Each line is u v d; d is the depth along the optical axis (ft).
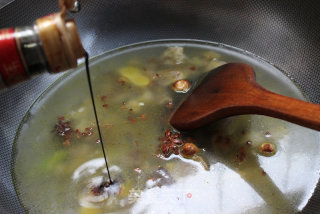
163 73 1.16
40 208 0.83
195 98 0.96
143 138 0.96
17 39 0.59
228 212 0.80
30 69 0.62
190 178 0.87
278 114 0.82
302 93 1.08
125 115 1.03
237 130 0.97
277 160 0.90
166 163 0.90
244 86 0.91
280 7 1.17
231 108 0.89
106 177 0.87
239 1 1.22
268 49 1.19
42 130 1.00
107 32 1.26
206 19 1.27
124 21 1.26
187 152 0.90
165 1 1.25
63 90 1.12
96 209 0.82
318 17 1.09
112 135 0.97
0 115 1.01
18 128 1.02
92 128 0.99
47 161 0.92
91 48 1.24
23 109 1.06
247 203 0.82
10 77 0.61
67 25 0.62
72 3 0.68
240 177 0.86
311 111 0.79
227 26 1.25
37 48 0.60
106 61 1.22
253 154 0.91
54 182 0.88
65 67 0.63
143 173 0.88
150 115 1.02
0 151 0.95
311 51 1.11
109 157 0.92
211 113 0.90
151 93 1.09
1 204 0.82
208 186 0.85
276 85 1.11
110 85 1.12
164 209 0.81
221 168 0.88
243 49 1.23
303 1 1.11
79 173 0.89
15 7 1.07
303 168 0.88
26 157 0.94
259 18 1.21
